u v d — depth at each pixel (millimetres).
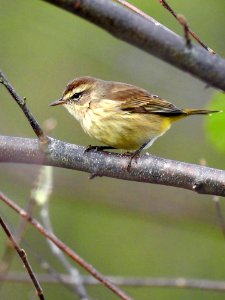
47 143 8008
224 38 15109
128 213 15375
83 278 10312
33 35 15531
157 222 15172
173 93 15289
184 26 5594
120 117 9461
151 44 5617
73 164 8062
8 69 15508
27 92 15430
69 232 15023
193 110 9586
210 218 14953
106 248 14875
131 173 7961
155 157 7992
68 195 15492
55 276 9359
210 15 15172
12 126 15547
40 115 15312
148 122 9523
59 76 15445
